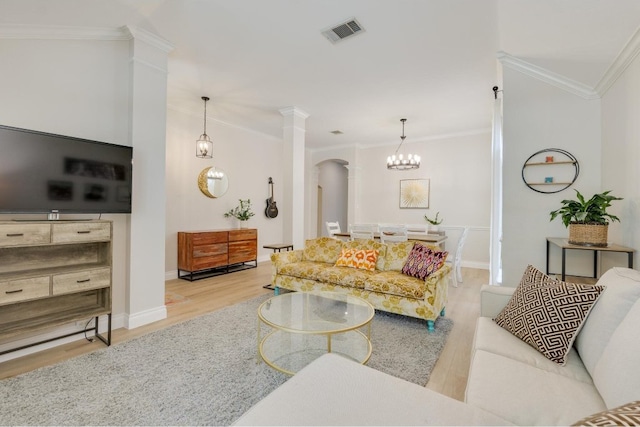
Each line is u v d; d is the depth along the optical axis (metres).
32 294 2.06
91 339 2.56
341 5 2.37
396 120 5.35
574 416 1.04
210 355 2.29
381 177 7.11
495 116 3.56
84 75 2.58
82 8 2.31
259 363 2.17
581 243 2.36
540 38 2.40
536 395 1.16
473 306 3.56
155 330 2.74
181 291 4.07
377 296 3.06
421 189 6.56
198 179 5.23
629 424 0.56
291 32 2.74
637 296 1.26
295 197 4.75
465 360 2.29
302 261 4.07
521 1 2.04
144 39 2.82
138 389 1.85
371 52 3.07
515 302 1.81
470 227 6.02
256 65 3.38
